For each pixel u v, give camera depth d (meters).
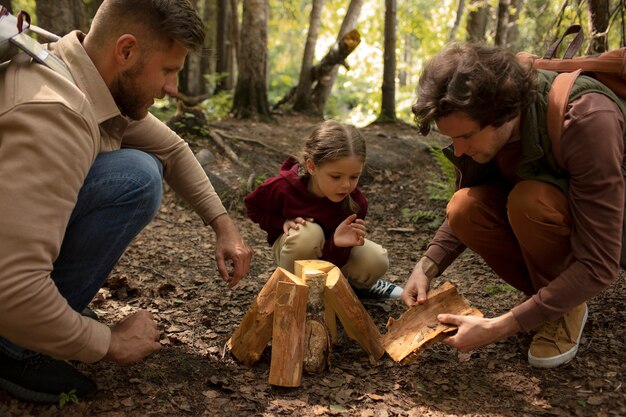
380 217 4.83
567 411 2.10
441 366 2.44
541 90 2.09
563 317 2.40
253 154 5.46
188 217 4.52
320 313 2.38
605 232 2.01
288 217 2.84
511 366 2.42
